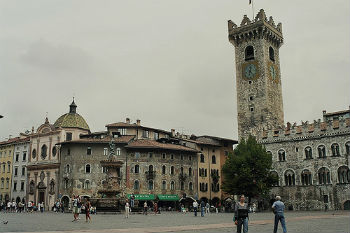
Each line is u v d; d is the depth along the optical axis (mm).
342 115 88750
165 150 94750
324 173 81000
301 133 86062
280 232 24766
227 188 82688
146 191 90812
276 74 104250
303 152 85000
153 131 107438
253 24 101125
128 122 108438
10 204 82812
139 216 52438
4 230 26469
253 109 98875
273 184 83562
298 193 84125
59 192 92312
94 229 28078
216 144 107375
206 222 38312
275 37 105250
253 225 32219
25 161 107375
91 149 91375
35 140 104062
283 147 88438
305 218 42594
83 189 89000
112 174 62438
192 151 98812
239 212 19562
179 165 96750
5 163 113250
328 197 79562
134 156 91938
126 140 93250
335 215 49812
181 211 80500
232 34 105500
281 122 102625
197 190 99312
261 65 99438
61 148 95250
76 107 109062
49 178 96625
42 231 25688
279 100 103312
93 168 90188
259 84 98938
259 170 80375
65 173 91938
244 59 103125
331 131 81250
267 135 91875
